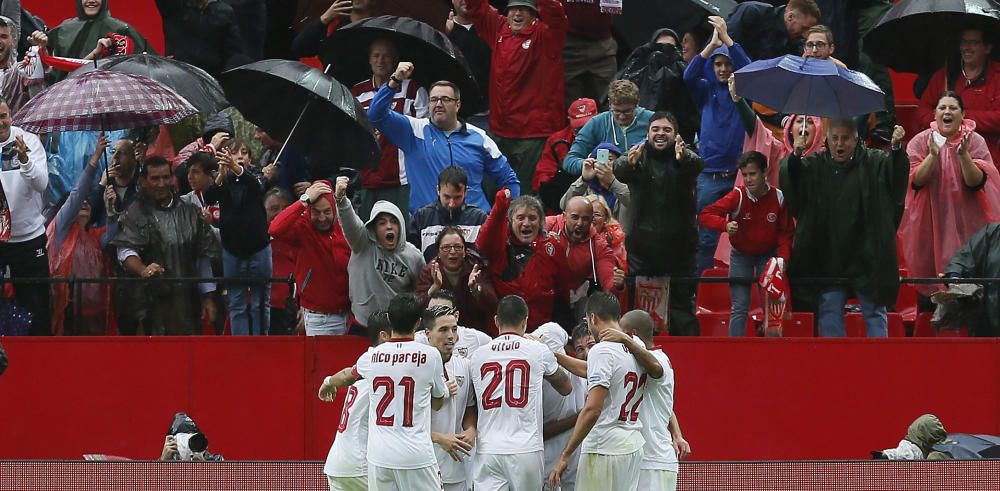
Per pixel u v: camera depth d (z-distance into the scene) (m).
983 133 56.56
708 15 62.12
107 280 50.72
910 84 74.56
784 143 55.09
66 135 56.22
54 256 52.50
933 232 53.62
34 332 51.78
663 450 41.16
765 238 50.47
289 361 50.53
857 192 49.59
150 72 51.97
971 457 46.59
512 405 40.91
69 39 60.44
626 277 49.53
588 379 39.88
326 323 50.34
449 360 42.00
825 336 50.75
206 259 52.50
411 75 55.84
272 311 53.16
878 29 57.91
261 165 57.75
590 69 61.62
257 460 47.91
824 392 50.53
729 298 54.75
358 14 60.97
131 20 74.62
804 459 49.97
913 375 50.62
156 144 58.44
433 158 52.84
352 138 50.66
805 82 50.25
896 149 49.16
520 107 57.88
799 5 58.81
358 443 41.38
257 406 50.56
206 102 52.22
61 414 50.94
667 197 48.66
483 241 46.59
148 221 51.66
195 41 61.53
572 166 53.81
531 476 40.75
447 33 62.00
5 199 51.03
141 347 50.94
